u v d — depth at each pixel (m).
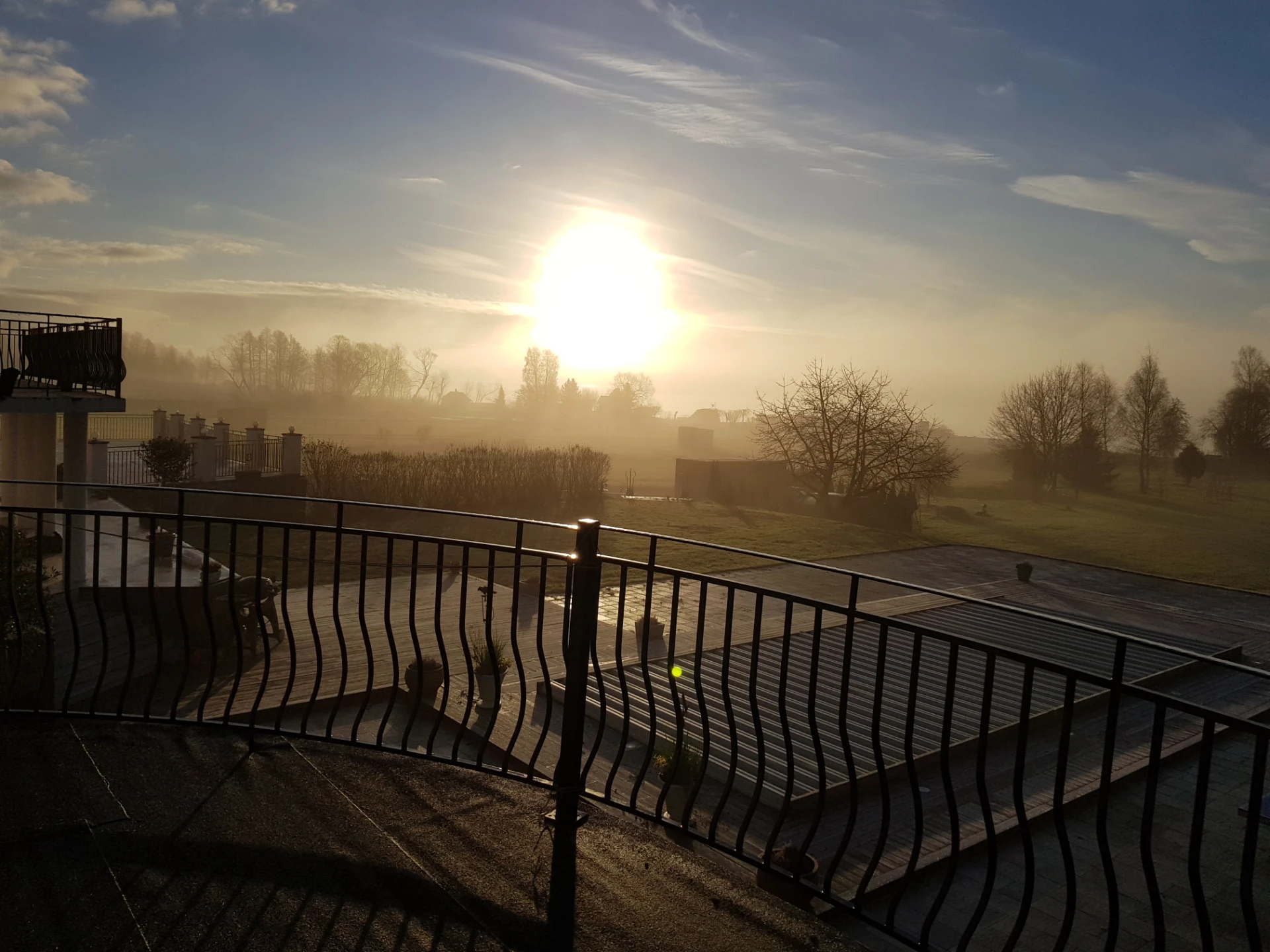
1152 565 30.95
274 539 21.67
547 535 26.02
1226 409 76.38
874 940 6.81
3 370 11.77
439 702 10.68
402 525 25.83
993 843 3.01
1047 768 10.46
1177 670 15.10
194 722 4.43
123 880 3.08
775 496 42.28
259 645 12.73
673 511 33.38
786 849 6.18
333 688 11.00
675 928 3.01
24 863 3.16
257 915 2.92
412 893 3.10
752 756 9.98
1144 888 7.84
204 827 3.47
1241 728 2.39
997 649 2.96
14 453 15.17
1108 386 68.75
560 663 12.95
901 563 26.42
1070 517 47.91
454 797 3.84
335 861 3.28
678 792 8.43
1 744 4.14
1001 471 85.69
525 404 120.00
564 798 3.70
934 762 10.34
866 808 9.13
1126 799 9.76
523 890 3.18
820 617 3.40
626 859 3.43
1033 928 7.11
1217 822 9.23
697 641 3.70
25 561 9.11
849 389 38.84
